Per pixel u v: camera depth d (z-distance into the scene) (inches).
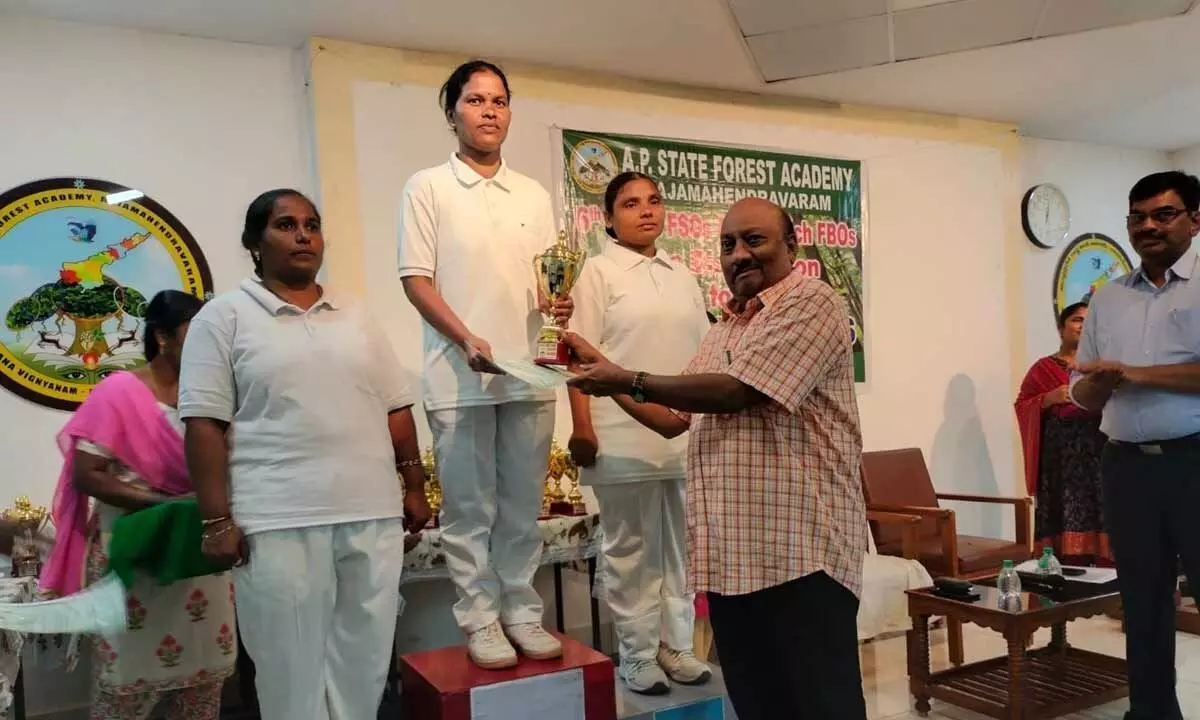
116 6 117.6
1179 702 114.4
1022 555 151.3
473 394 82.2
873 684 128.1
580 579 146.6
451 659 87.5
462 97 83.7
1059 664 123.0
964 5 134.6
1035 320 213.2
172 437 85.6
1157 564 96.8
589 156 151.6
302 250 73.2
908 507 147.8
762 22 136.6
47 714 114.0
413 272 82.6
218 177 128.5
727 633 71.6
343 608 74.0
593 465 96.7
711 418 71.5
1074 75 168.7
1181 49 156.9
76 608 77.1
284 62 133.6
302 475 70.6
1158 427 94.4
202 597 88.5
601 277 97.7
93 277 120.9
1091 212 223.1
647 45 142.3
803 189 173.8
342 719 74.0
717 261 163.9
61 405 118.8
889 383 183.6
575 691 83.7
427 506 83.8
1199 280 94.8
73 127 120.7
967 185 194.7
